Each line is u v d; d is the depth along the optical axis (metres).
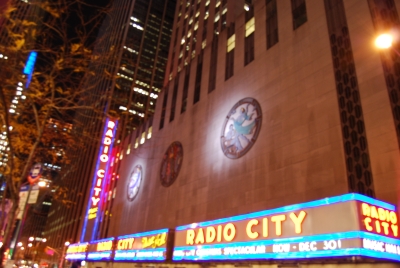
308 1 31.48
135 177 55.50
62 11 14.14
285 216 21.73
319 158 24.11
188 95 47.59
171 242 33.97
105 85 120.25
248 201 29.02
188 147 42.41
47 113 13.03
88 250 57.19
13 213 11.34
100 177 73.00
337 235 17.84
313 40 28.95
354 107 23.38
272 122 29.75
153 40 142.50
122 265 44.12
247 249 23.89
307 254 19.38
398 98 21.70
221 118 37.34
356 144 22.27
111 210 63.00
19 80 13.16
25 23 14.91
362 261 18.00
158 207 44.16
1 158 16.44
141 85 125.94
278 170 27.19
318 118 25.44
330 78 25.80
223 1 67.00
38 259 126.19
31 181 21.34
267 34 35.41
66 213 118.38
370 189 20.41
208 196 34.69
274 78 31.59
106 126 78.75
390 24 24.45
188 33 78.25
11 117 14.90
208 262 29.20
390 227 17.98
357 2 26.59
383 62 22.94
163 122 52.59
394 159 19.91
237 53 39.56
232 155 33.28
